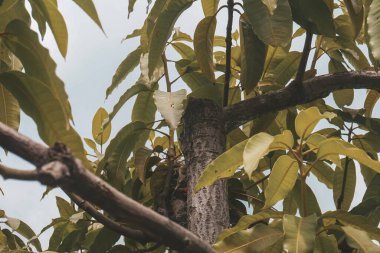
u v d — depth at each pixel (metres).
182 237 1.15
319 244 2.17
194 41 2.68
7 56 2.16
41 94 1.55
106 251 2.67
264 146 1.93
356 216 2.11
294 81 2.50
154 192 2.68
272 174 2.08
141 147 2.76
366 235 2.02
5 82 1.57
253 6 2.28
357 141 2.95
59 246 2.95
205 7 2.82
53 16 1.86
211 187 2.20
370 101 3.05
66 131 1.52
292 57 3.07
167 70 2.90
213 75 2.71
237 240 2.01
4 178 0.98
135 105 2.99
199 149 2.30
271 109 2.48
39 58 1.62
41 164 0.99
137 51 3.04
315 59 3.00
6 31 1.66
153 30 2.47
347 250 2.46
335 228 2.10
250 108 2.46
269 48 3.07
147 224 1.11
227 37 2.49
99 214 2.23
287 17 2.26
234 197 2.80
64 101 1.55
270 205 2.08
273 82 2.95
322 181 3.03
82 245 2.95
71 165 1.00
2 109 2.02
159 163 2.79
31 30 1.62
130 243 2.75
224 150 2.36
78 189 1.02
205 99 2.42
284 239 1.91
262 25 2.26
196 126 2.35
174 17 2.48
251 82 2.53
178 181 2.63
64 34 1.86
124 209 1.08
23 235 3.26
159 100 2.43
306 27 2.43
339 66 3.09
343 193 2.72
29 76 1.55
